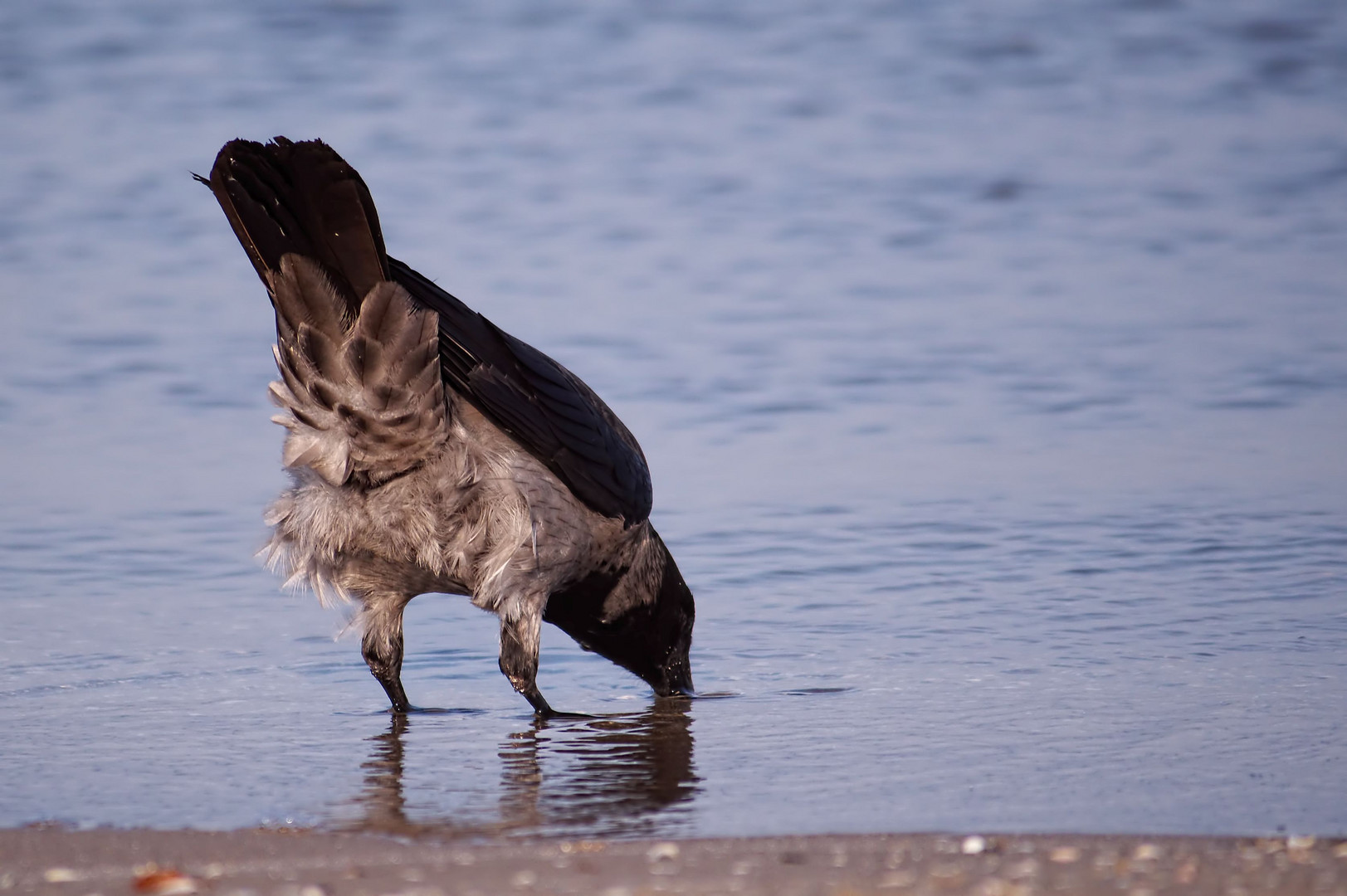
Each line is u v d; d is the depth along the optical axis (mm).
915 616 11312
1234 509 13508
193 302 21188
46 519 13820
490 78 34875
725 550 12977
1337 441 15328
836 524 13523
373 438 9219
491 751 8898
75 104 32625
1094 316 19891
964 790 7887
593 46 37500
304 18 39625
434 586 9836
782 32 38500
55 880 6680
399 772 8461
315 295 9008
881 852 6895
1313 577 11820
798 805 7727
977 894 6320
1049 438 15742
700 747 8859
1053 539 12938
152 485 14773
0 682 10148
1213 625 10852
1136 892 6328
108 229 24891
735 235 24375
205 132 30688
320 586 9719
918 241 23891
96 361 18688
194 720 9484
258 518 13922
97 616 11562
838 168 28297
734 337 19281
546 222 25016
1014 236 24094
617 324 19797
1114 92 32812
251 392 17703
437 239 24000
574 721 9547
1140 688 9648
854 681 10094
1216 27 36625
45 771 8438
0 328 19891
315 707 9820
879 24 38750
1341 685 9578
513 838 7254
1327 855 6746
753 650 10844
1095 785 7910
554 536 9758
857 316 20188
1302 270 21594
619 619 10289
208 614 11656
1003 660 10344
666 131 30906
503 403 9602
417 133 30797
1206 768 8148
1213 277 21484
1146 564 12266
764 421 16438
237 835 7312
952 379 17672
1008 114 31641
